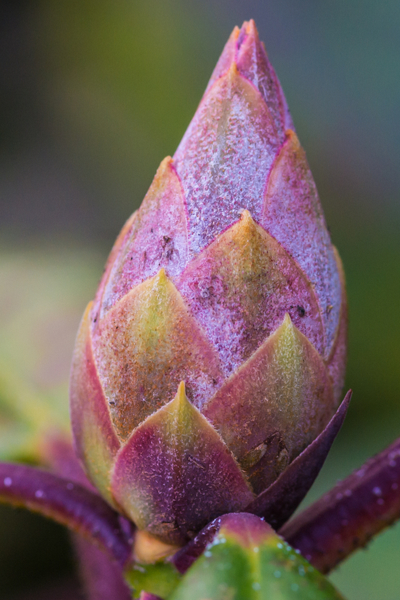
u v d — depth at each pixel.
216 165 0.11
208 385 0.11
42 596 0.19
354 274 0.25
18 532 0.19
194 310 0.11
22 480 0.13
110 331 0.12
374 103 0.27
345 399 0.11
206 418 0.11
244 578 0.11
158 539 0.12
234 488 0.11
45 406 0.17
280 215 0.12
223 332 0.11
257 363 0.11
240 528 0.11
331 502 0.12
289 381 0.11
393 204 0.27
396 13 0.27
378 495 0.12
